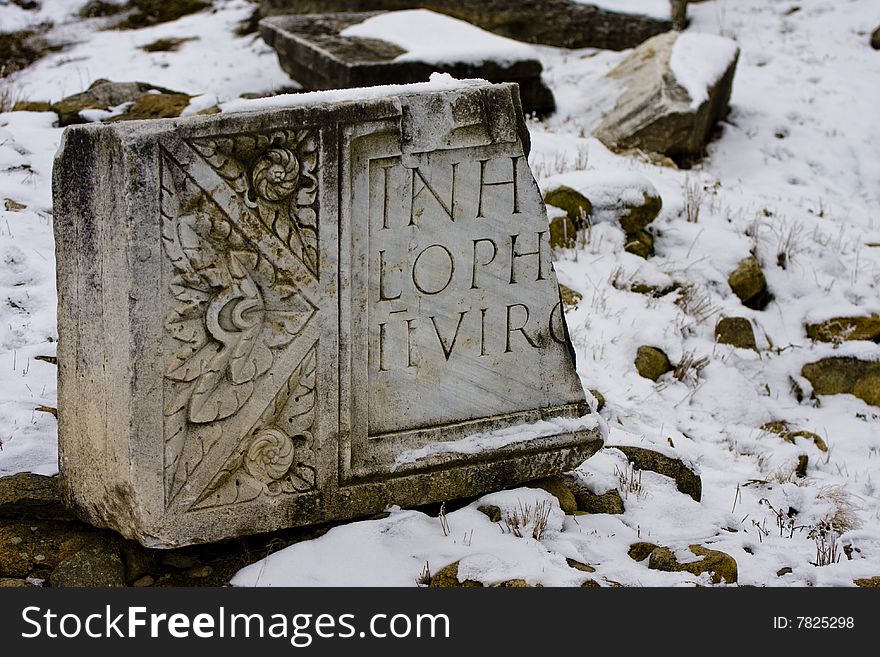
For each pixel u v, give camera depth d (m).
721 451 7.21
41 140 9.28
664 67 11.90
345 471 5.43
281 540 5.40
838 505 6.47
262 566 5.21
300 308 5.20
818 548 5.78
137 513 5.04
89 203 4.94
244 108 5.15
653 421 7.36
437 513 5.70
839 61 13.74
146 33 13.56
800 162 12.03
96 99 10.32
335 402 5.35
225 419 5.12
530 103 12.05
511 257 5.68
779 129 12.52
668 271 9.02
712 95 11.68
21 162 8.87
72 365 5.22
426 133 5.36
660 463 6.44
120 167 4.77
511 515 5.62
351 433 5.43
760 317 9.16
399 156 5.32
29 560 5.30
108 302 4.95
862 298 9.38
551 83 12.98
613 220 9.15
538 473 5.90
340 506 5.45
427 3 13.65
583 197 9.08
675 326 8.36
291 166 5.06
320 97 5.28
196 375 5.02
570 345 5.92
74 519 5.48
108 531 5.38
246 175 5.02
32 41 13.15
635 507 6.04
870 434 7.98
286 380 5.22
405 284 5.45
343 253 5.26
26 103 10.34
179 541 5.11
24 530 5.42
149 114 10.03
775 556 5.72
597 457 6.38
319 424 5.34
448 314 5.58
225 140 4.94
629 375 7.78
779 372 8.51
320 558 5.25
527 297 5.76
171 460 5.03
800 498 6.58
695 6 14.81
